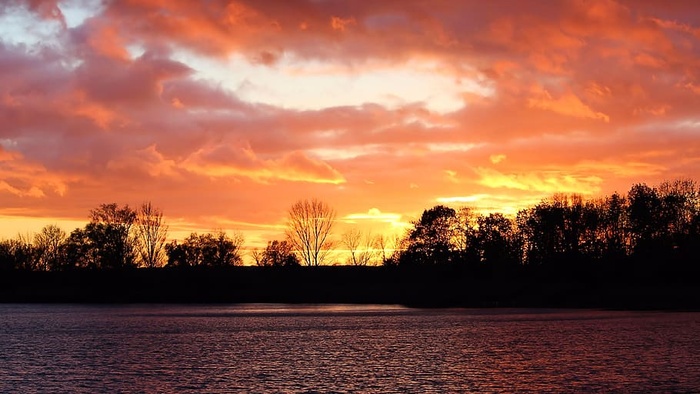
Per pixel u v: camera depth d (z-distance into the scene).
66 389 56.12
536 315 141.25
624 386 54.56
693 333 95.38
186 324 127.25
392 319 135.75
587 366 65.00
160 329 115.88
